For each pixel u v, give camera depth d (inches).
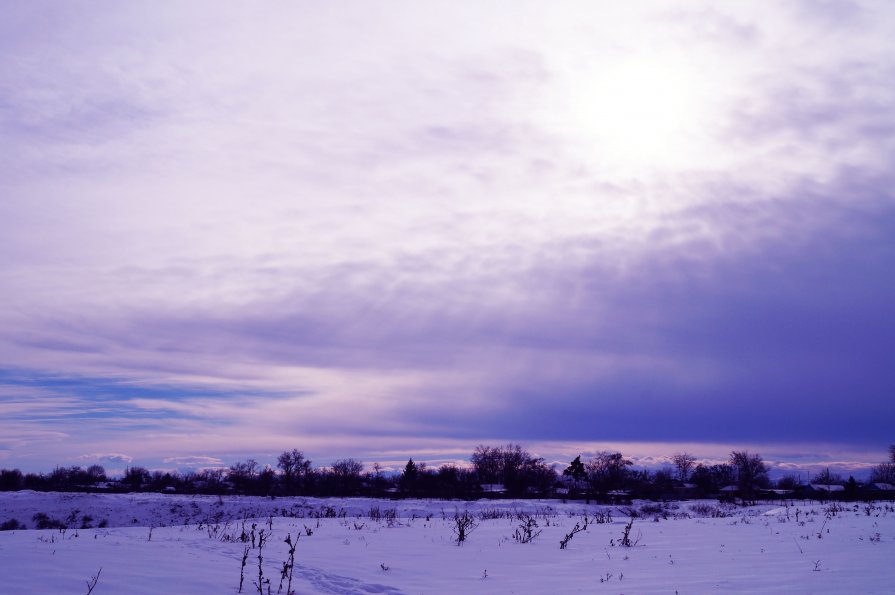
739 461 4552.2
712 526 888.9
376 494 3334.2
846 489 3376.0
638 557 574.9
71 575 417.7
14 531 819.4
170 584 413.4
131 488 3742.6
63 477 4286.4
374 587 441.7
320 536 778.2
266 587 426.3
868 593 371.6
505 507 2003.0
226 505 1892.2
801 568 474.9
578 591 413.4
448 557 590.6
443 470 4562.0
